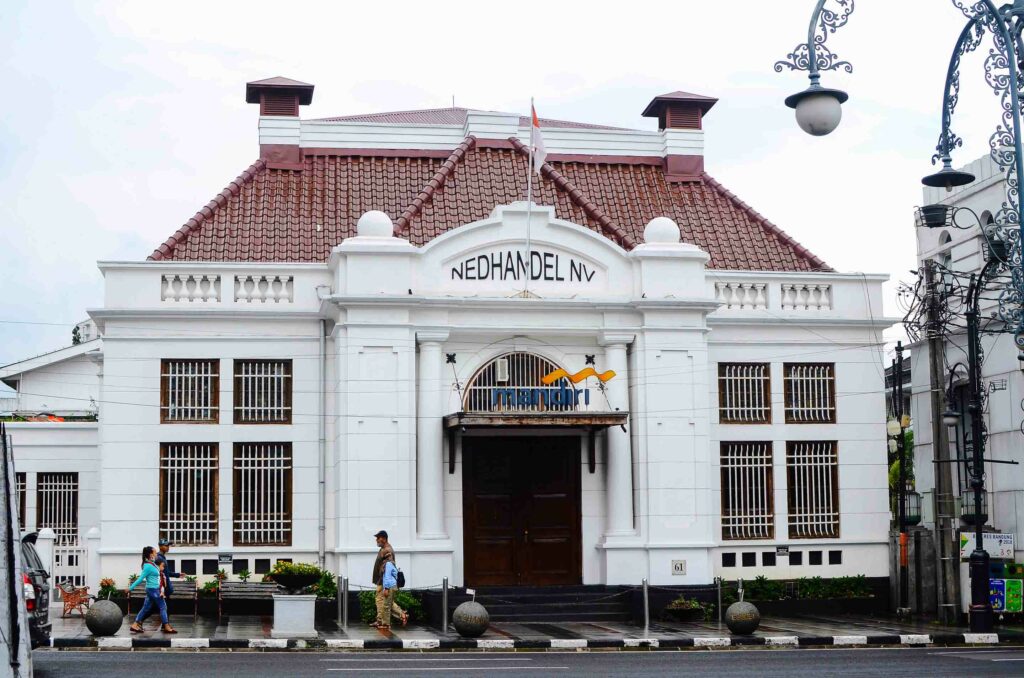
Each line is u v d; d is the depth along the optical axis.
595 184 36.19
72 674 18.56
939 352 30.88
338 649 23.73
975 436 27.94
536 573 30.58
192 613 29.08
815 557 32.31
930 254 38.28
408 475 29.12
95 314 29.80
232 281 30.69
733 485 32.31
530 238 30.67
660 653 23.45
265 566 29.97
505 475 30.80
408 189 34.81
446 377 30.22
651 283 30.88
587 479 30.78
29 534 20.84
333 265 30.27
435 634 25.70
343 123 35.72
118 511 29.59
